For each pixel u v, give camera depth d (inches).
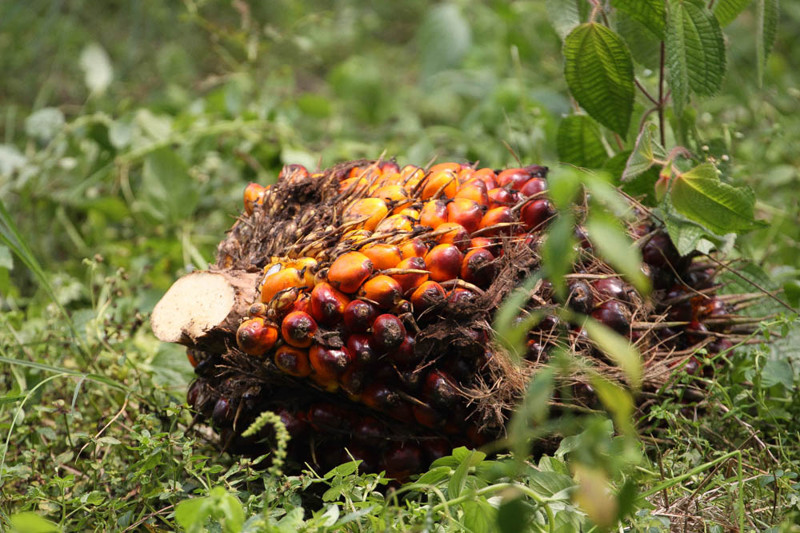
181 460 81.2
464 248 77.5
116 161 104.8
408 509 75.8
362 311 75.5
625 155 84.1
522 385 76.7
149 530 77.0
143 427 80.2
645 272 79.5
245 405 78.2
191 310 77.4
